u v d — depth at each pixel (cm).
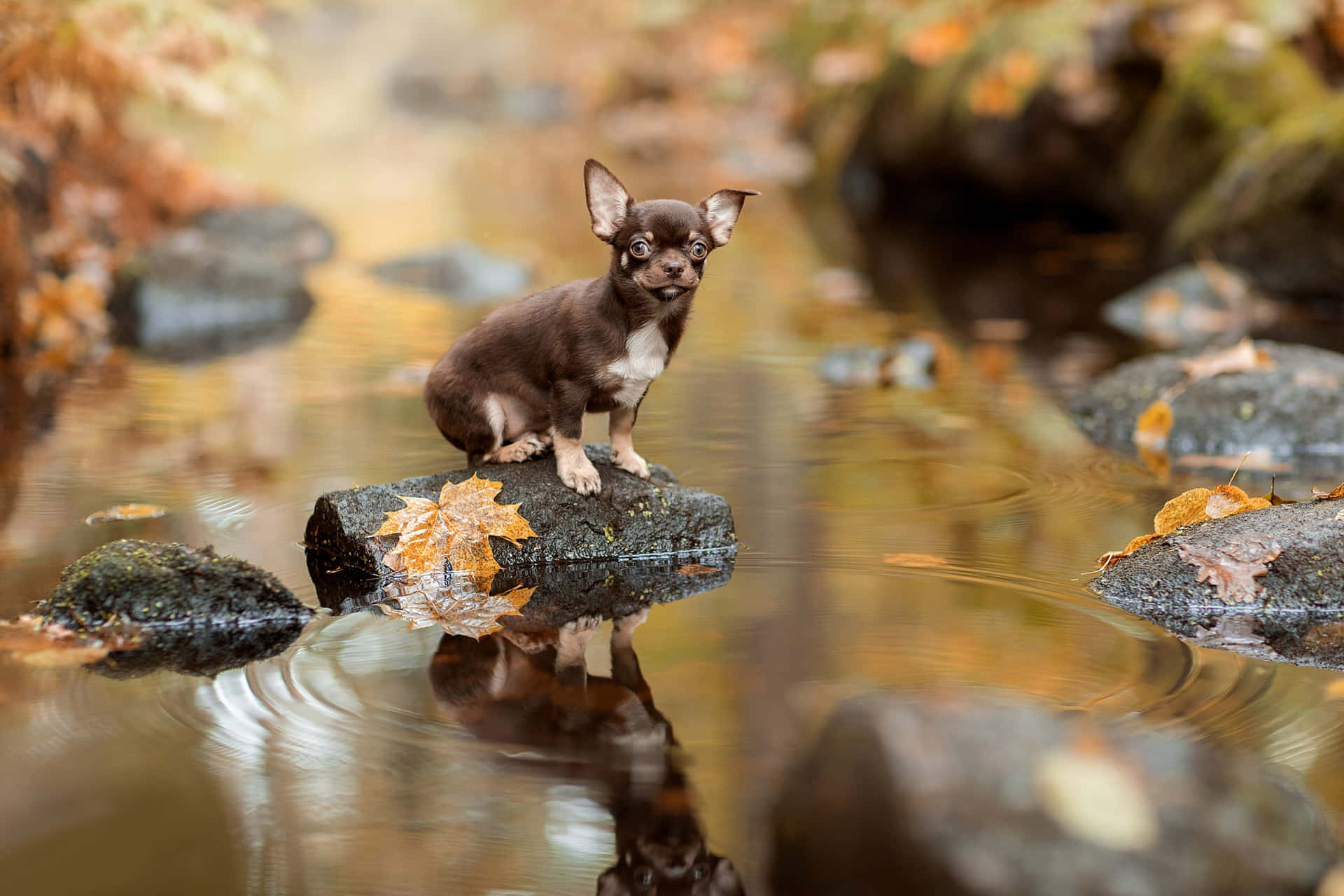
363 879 389
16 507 765
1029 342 1295
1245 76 1680
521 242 1916
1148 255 1819
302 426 962
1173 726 477
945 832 333
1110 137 1930
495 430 700
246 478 825
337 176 2758
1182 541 633
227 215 1803
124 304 1393
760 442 923
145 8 1367
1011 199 2109
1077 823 334
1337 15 1673
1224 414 917
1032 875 323
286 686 524
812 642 566
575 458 680
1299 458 874
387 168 2931
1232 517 644
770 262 1841
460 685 524
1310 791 421
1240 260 1454
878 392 1088
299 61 4334
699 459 878
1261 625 586
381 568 656
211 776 448
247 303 1438
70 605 591
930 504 777
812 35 3030
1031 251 1908
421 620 598
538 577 659
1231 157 1664
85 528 723
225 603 595
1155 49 1873
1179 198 1752
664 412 1017
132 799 433
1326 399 909
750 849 396
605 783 442
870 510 766
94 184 1650
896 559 677
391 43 4503
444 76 4375
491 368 691
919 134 2239
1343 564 600
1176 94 1758
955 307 1498
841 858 353
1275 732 472
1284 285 1430
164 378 1137
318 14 4500
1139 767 358
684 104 3762
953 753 357
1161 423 922
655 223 623
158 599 591
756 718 490
